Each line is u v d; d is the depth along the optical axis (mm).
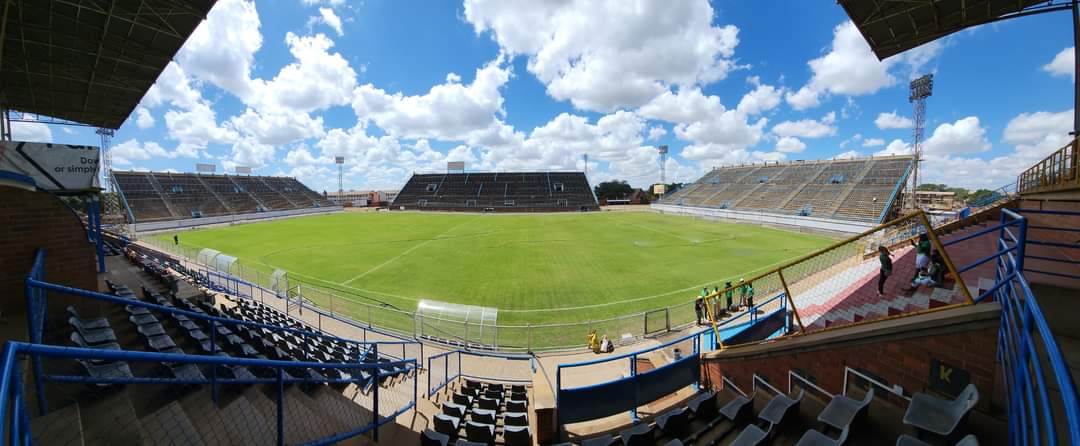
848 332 5887
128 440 3604
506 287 21531
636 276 23766
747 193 70812
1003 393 4215
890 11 12609
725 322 14711
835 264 21016
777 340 7410
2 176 7219
